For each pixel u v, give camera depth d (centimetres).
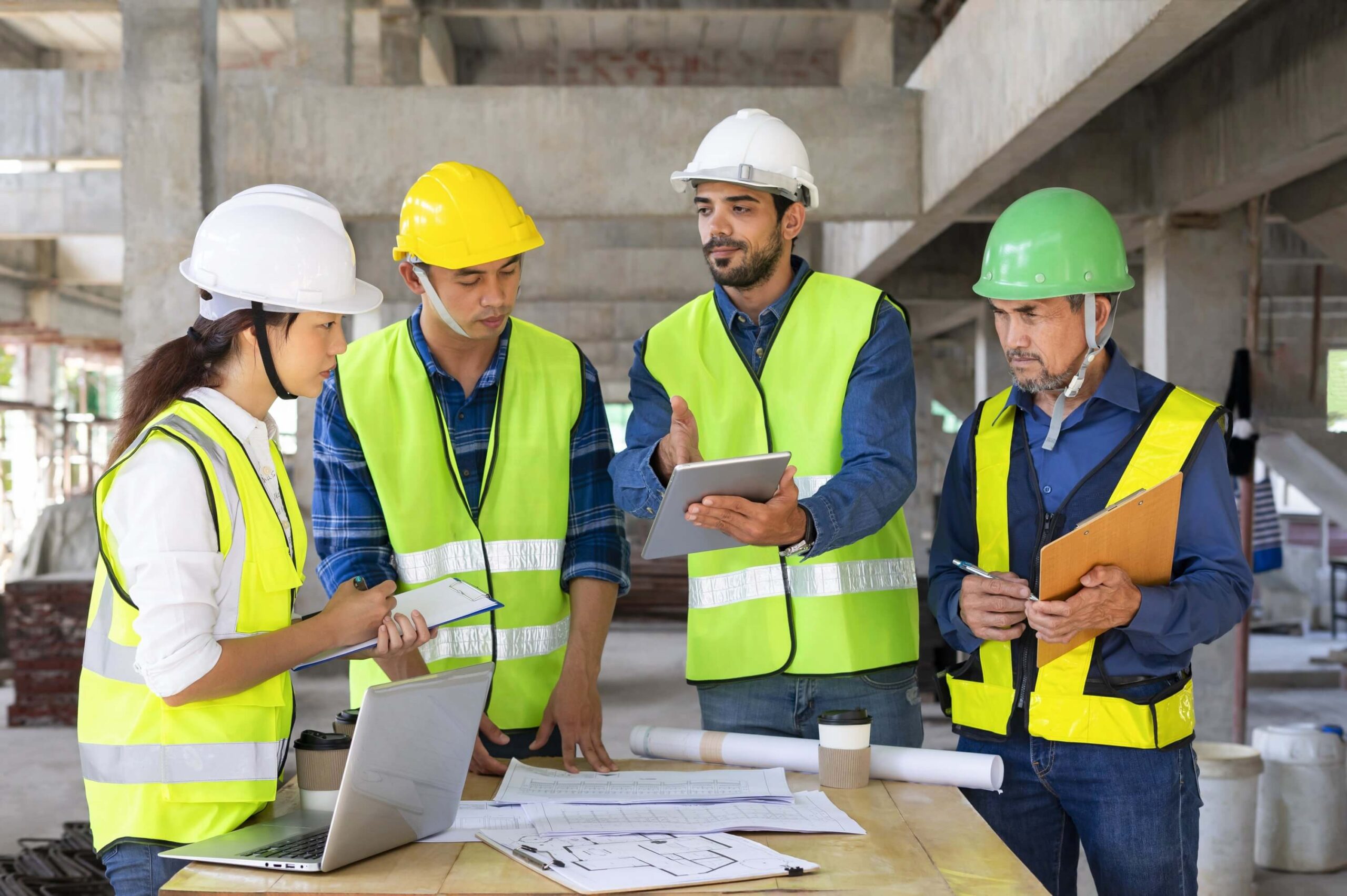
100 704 178
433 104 677
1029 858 243
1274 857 506
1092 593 204
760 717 249
